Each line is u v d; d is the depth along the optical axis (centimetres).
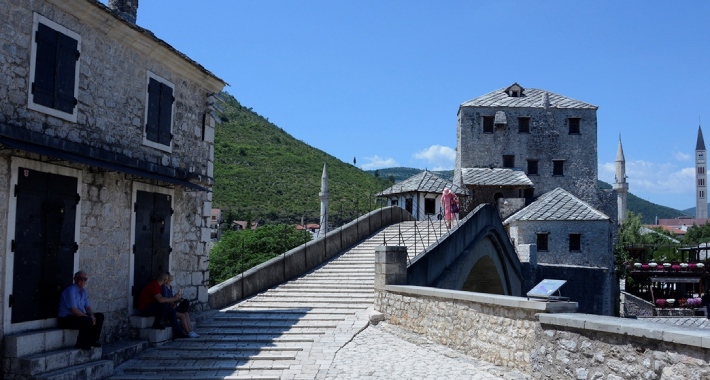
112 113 1091
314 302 1466
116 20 1063
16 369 823
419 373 930
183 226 1351
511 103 4969
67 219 970
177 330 1184
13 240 855
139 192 1173
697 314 3962
